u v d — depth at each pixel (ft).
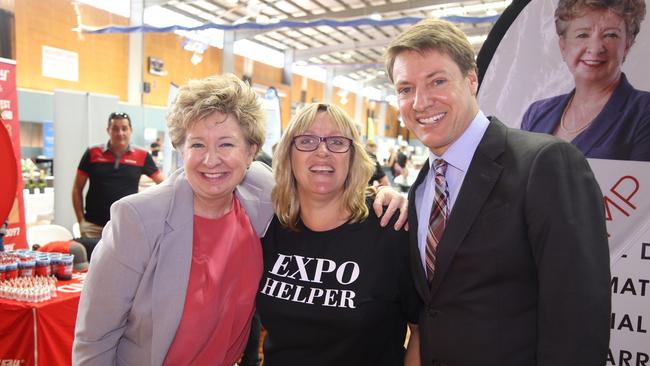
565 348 2.80
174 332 3.69
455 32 3.51
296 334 4.02
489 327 3.23
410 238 3.92
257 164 5.26
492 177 3.31
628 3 4.43
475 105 3.71
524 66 4.89
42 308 6.68
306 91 63.16
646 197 4.56
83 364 3.59
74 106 16.47
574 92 4.71
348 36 49.42
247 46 50.26
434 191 3.80
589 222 2.91
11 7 15.24
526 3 4.82
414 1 36.22
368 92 84.38
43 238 11.35
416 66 3.48
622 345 4.71
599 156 4.66
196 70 41.98
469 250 3.29
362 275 4.01
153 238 3.65
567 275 2.84
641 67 4.47
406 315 4.28
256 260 4.33
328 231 4.27
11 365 6.69
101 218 12.08
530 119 4.91
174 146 3.96
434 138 3.55
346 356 3.94
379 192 4.61
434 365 3.57
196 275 3.84
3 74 10.92
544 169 3.08
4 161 6.42
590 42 4.57
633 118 4.52
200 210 4.12
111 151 12.17
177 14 37.86
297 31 47.26
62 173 16.26
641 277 4.62
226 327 4.00
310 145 4.22
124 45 34.19
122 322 3.70
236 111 3.78
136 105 33.06
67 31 29.40
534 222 3.03
